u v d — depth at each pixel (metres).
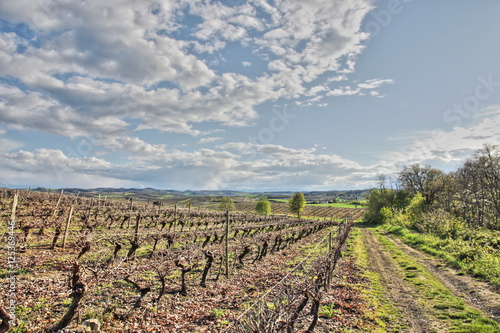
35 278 11.15
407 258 21.03
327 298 11.73
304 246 27.02
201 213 41.31
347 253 22.84
